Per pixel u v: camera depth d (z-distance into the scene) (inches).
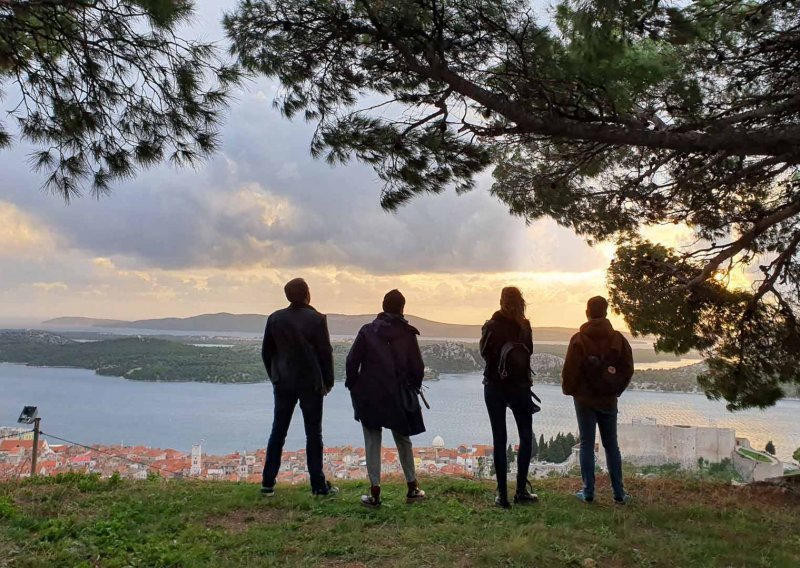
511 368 192.1
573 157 251.3
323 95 215.3
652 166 233.9
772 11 186.1
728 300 271.4
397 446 200.2
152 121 185.8
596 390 204.4
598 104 178.9
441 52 180.4
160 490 211.2
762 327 269.9
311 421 203.3
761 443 831.7
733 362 275.4
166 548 148.6
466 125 202.5
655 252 288.4
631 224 290.8
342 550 153.7
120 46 173.0
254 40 195.3
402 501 202.1
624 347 205.0
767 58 203.2
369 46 195.3
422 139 205.2
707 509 206.4
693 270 285.4
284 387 202.4
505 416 198.8
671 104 186.9
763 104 201.6
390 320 195.5
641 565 151.9
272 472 204.5
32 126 189.2
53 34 173.8
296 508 191.2
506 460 198.4
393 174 219.3
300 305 205.0
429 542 160.6
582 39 163.8
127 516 175.2
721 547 166.2
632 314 286.0
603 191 285.0
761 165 222.2
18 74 183.3
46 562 137.5
